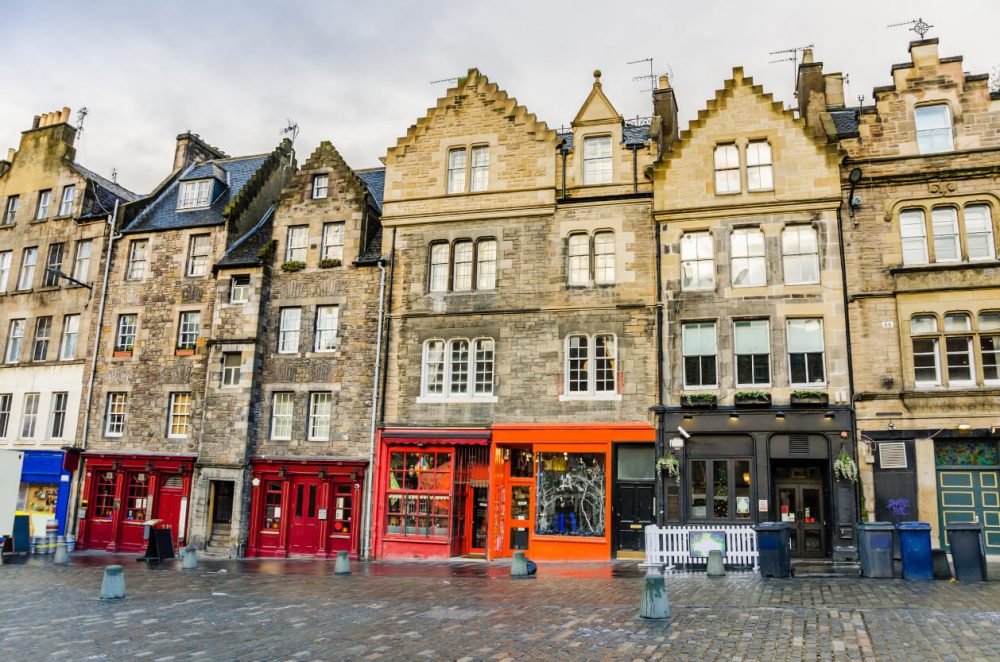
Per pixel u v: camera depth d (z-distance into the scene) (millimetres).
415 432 23094
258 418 25406
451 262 24328
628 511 21094
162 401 27172
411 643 10539
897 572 16234
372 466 23547
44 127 33250
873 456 19344
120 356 28281
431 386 23750
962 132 20562
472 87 25219
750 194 21641
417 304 24250
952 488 19016
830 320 20375
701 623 11281
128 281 29062
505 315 23250
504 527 22422
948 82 20922
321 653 10078
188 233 28500
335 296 25531
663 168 22484
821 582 14898
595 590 14977
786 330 20766
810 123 22391
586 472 21719
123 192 34719
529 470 22594
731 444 20547
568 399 22094
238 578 17891
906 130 20938
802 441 19969
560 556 21359
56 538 26188
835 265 20672
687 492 20484
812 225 21156
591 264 22797
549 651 9922
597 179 23562
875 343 19953
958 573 14508
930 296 19781
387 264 24922
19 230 32375
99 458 27234
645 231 22625
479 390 23250
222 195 30797
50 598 14797
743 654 9547
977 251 20016
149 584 16812
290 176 31812
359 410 24281
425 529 22891
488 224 24141
